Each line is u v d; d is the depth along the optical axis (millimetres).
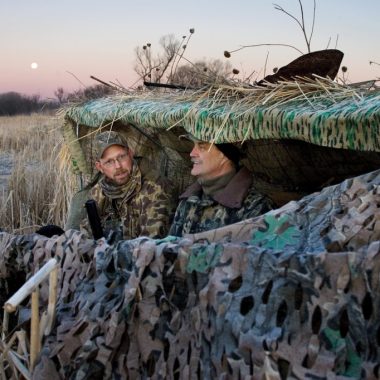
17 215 7055
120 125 4727
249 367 2158
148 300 2619
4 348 2992
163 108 3820
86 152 5145
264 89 3342
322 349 2045
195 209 3902
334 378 2002
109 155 4426
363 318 1985
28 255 3402
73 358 2750
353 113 2605
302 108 2936
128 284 2635
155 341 2598
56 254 3215
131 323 2645
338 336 2029
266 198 3734
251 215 3666
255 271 2279
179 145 4609
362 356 1987
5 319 3211
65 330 2814
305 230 2576
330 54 3455
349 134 2625
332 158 3375
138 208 4461
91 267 2951
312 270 2098
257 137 3107
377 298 1964
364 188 2529
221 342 2268
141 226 4406
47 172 7793
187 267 2512
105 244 2992
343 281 2033
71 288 3053
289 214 2645
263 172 3908
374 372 1938
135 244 2732
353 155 3240
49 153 9086
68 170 5500
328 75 3449
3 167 10828
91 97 5098
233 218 3715
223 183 3783
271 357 2111
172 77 4699
